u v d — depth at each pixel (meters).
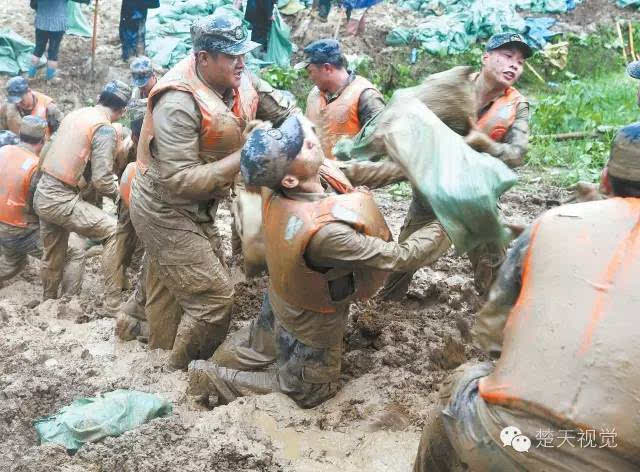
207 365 5.36
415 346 5.67
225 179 5.23
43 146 7.91
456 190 4.12
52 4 13.01
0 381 5.55
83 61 14.01
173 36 14.30
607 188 3.42
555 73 15.28
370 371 5.49
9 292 7.89
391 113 4.54
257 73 13.66
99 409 4.93
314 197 4.61
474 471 3.33
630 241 3.08
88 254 8.31
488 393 3.18
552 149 11.34
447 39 15.30
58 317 6.92
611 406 2.93
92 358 5.96
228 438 4.73
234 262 7.31
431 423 3.73
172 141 5.20
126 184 6.38
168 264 5.56
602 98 13.24
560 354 3.03
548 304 3.10
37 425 4.91
